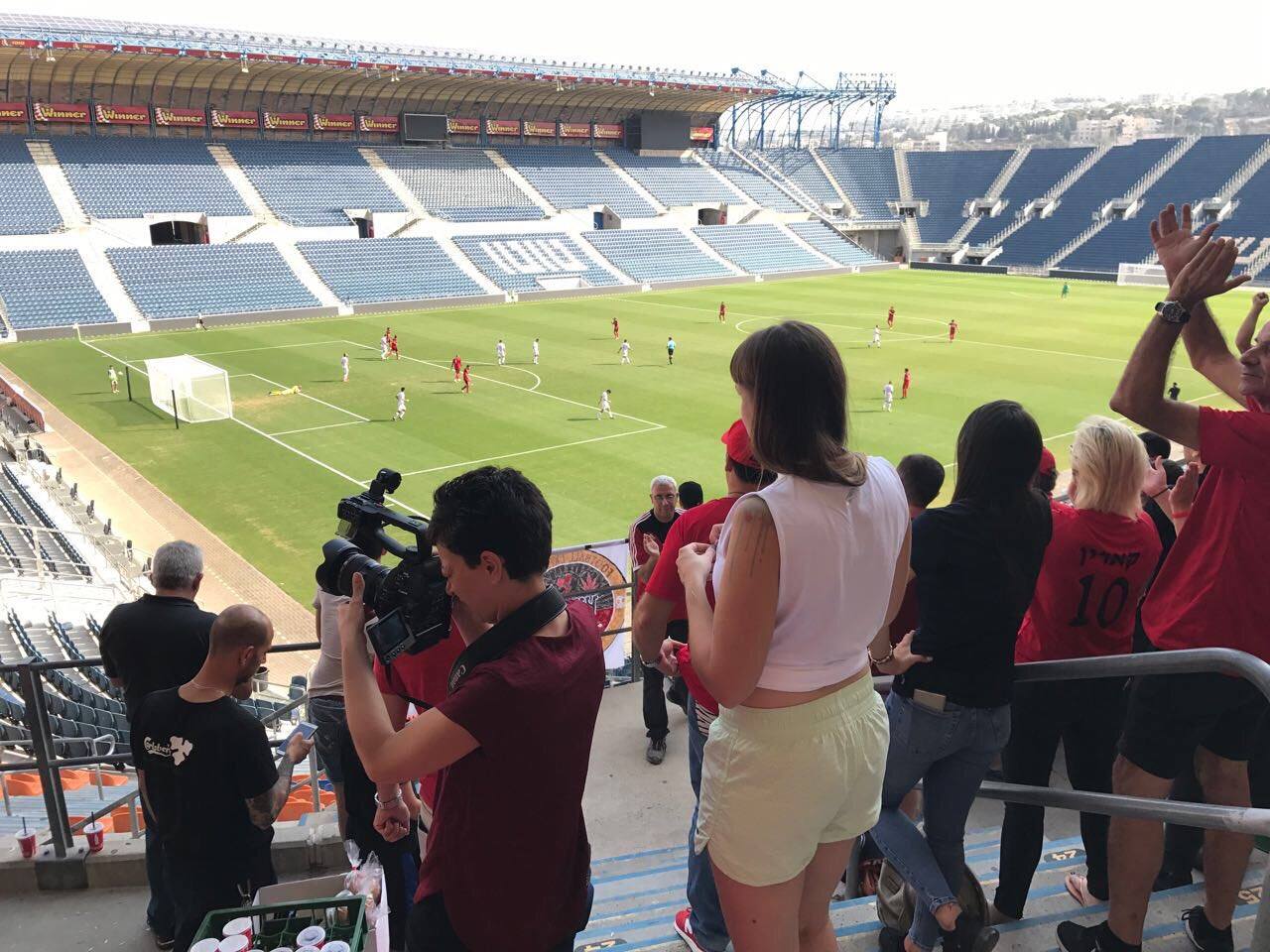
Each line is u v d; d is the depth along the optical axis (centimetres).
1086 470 403
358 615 280
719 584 261
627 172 9562
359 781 427
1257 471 308
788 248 9362
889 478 277
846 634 270
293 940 358
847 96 11231
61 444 3553
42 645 1844
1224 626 342
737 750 279
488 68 7812
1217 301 7062
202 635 512
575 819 290
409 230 7569
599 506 2950
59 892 582
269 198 7244
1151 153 9962
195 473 3250
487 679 255
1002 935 427
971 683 368
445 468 3284
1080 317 6556
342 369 4600
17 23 6800
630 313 6556
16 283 5675
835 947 324
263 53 6650
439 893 285
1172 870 470
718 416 3956
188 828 437
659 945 434
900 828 394
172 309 5856
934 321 6341
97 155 6969
